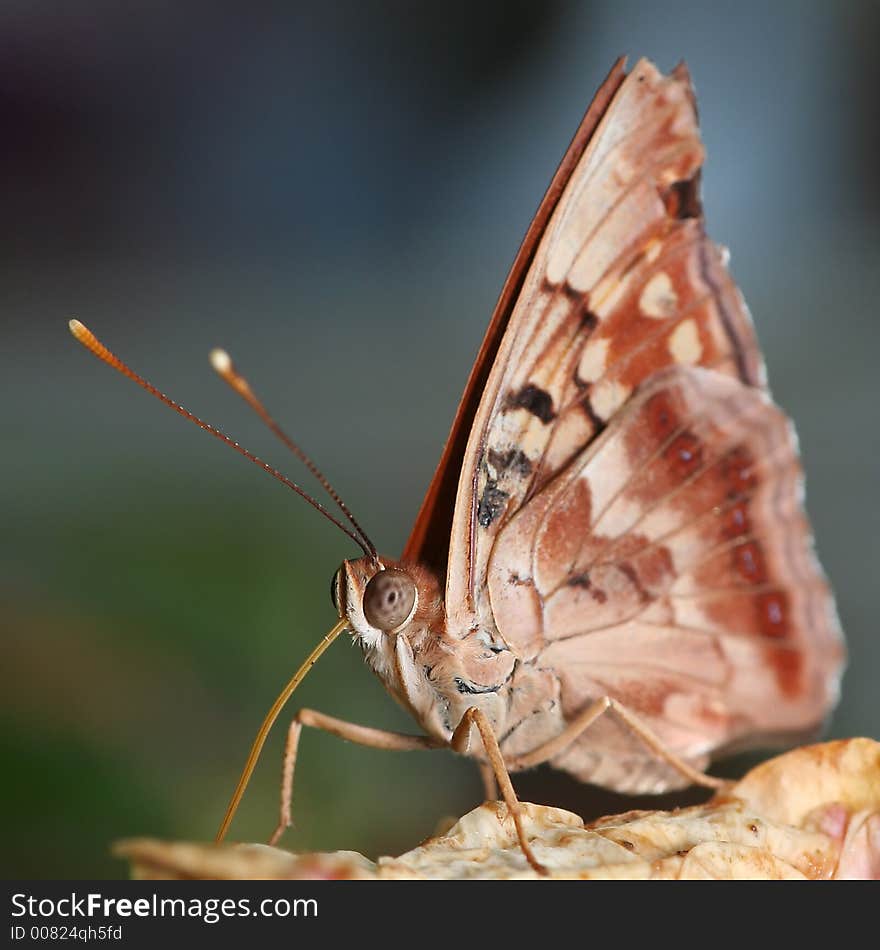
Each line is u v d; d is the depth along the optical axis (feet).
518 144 1.54
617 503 0.75
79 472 0.84
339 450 0.99
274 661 0.76
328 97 1.59
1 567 0.77
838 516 0.89
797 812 0.70
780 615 0.76
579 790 0.77
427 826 0.75
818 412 1.04
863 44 1.42
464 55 1.53
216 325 1.40
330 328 1.40
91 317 1.41
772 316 1.31
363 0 1.55
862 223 1.45
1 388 1.10
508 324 0.73
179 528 0.79
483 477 0.74
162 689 0.75
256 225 1.60
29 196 1.55
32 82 1.53
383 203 1.59
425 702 0.74
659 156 0.74
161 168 1.59
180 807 0.73
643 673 0.75
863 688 0.81
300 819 0.74
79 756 0.73
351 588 0.74
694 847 0.68
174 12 1.55
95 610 0.76
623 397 0.75
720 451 0.75
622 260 0.74
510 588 0.74
